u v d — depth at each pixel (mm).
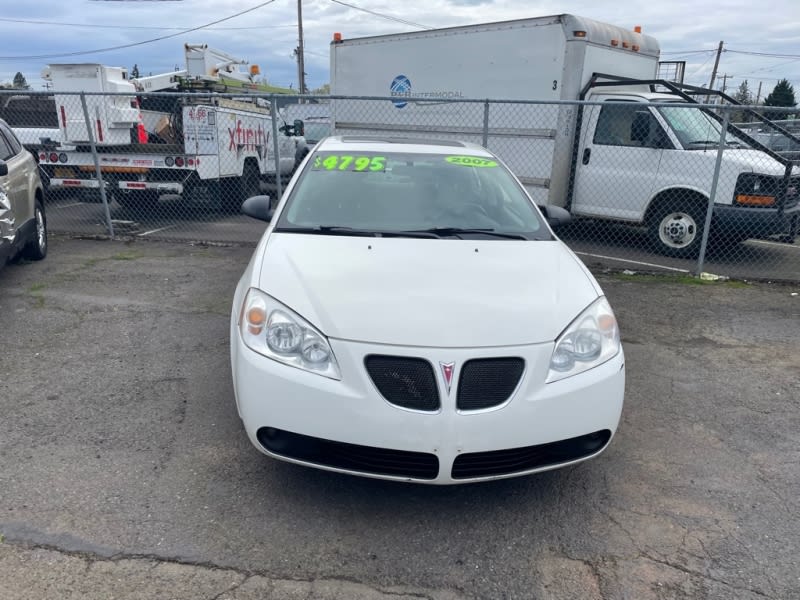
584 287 3270
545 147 8797
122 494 3018
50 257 7723
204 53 13922
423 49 9617
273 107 8000
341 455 2801
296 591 2475
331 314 2842
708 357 5098
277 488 3119
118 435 3551
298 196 4043
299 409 2740
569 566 2682
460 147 4867
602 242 9492
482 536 2846
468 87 9289
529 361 2770
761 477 3398
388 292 2986
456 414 2668
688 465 3492
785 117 22656
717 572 2666
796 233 8102
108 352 4746
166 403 3949
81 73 9836
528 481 3277
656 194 8375
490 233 3822
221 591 2453
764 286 7223
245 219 10875
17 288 6328
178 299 6117
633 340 5438
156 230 9656
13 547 2625
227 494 3055
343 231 3717
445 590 2521
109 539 2705
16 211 6484
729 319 6023
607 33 8812
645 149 8375
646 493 3215
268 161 12359
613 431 3016
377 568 2623
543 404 2764
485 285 3115
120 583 2465
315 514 2939
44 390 4082
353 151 4555
